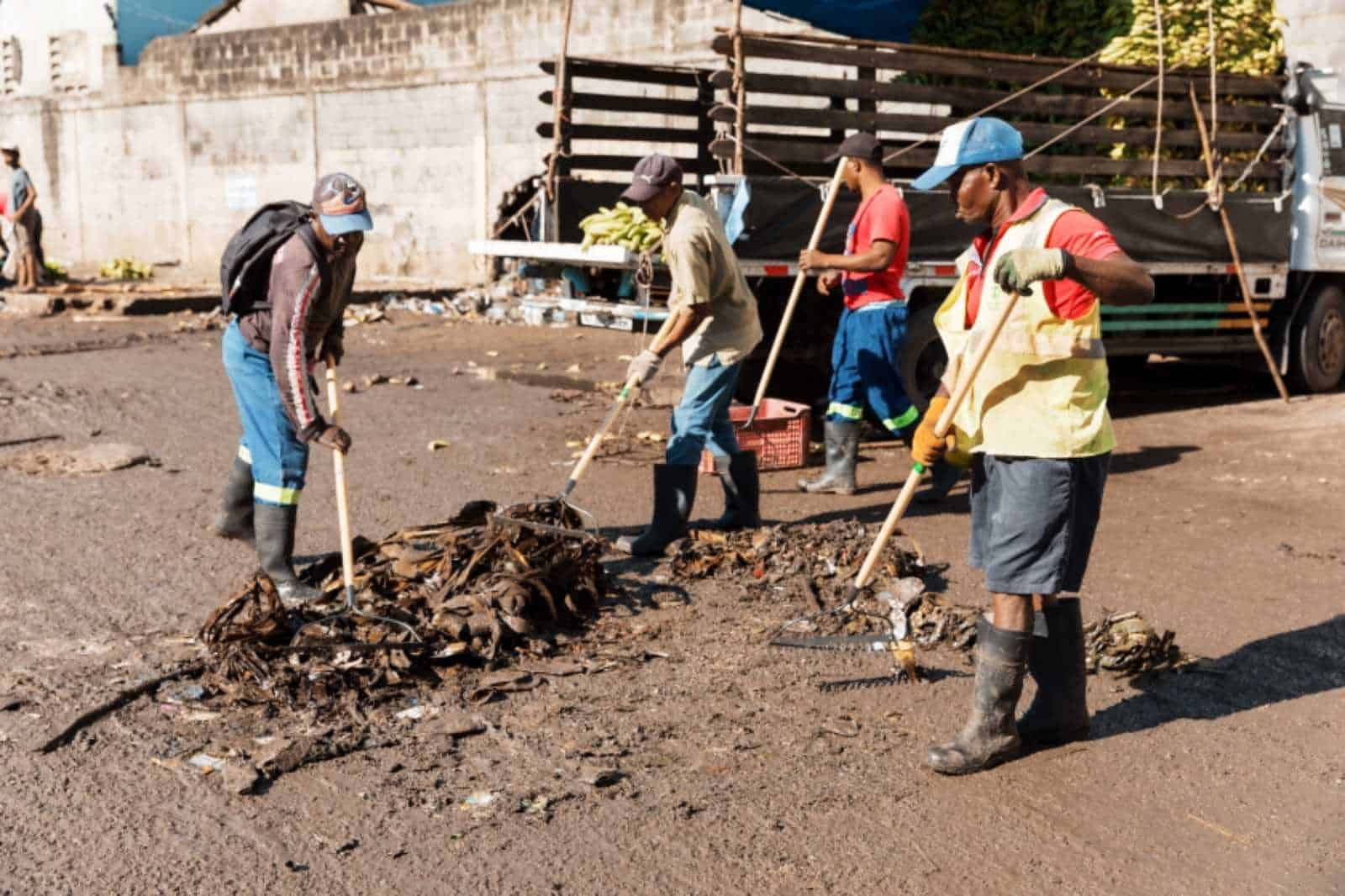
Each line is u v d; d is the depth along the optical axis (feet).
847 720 13.98
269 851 11.18
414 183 70.49
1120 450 29.22
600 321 30.48
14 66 91.15
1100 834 11.62
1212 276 35.27
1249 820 11.87
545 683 14.96
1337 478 25.80
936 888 10.68
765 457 26.20
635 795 12.26
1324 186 35.22
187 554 20.03
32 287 59.82
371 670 14.66
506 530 17.54
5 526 21.63
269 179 77.71
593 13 60.95
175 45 81.00
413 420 32.30
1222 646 16.37
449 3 67.26
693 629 16.78
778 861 11.09
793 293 24.12
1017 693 12.82
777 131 41.55
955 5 39.01
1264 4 36.42
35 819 11.69
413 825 11.64
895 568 18.21
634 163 35.09
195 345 47.50
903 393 24.03
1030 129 31.71
